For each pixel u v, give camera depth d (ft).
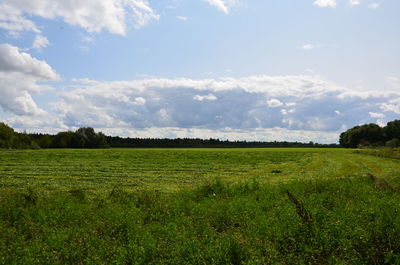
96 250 24.84
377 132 416.05
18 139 325.21
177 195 51.85
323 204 42.24
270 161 164.25
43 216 35.91
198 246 24.61
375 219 31.63
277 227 28.60
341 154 233.35
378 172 105.09
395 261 22.49
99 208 40.60
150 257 23.36
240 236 31.17
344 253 24.40
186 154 218.59
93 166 126.72
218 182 57.67
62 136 393.91
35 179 87.66
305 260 23.38
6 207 39.11
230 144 549.13
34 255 23.27
